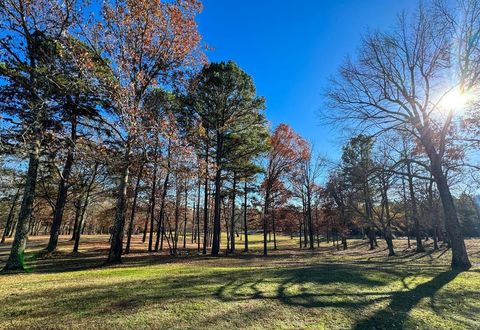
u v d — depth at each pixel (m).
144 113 12.64
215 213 23.88
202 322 4.85
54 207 25.69
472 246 27.81
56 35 11.48
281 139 26.97
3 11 10.64
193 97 20.94
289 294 6.58
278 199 29.39
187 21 14.14
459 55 11.96
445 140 12.95
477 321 5.50
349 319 5.29
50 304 5.58
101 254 22.02
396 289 7.44
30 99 10.98
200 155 22.55
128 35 13.09
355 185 17.81
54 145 11.82
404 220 32.50
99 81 11.62
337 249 32.91
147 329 4.53
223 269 10.55
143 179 21.83
